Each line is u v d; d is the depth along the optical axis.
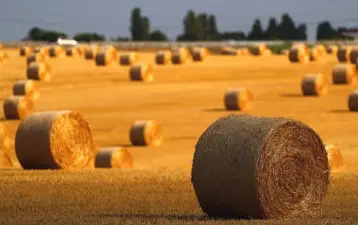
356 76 118.06
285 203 29.48
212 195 29.09
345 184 39.91
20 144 50.38
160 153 71.44
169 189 38.59
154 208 32.97
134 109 96.75
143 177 43.38
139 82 123.88
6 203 34.22
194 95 108.31
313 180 30.31
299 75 131.38
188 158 68.69
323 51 172.88
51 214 31.31
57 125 50.66
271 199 29.03
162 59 153.25
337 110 92.69
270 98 103.56
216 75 133.00
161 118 89.75
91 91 112.81
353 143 72.94
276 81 122.62
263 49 183.25
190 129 83.38
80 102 102.88
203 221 27.97
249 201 28.64
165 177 43.44
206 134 29.41
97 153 58.81
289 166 29.66
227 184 28.73
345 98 101.81
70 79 127.94
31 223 28.52
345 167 55.91
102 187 39.28
